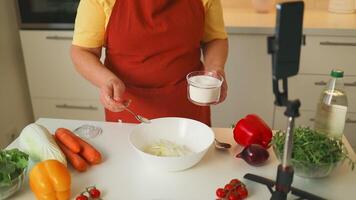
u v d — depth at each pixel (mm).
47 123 1255
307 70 2148
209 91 1152
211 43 1445
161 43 1328
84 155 1026
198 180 973
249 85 2238
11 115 2398
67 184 881
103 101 1153
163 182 964
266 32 2070
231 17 2289
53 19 2248
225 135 1193
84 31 1306
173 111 1408
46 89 2439
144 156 987
